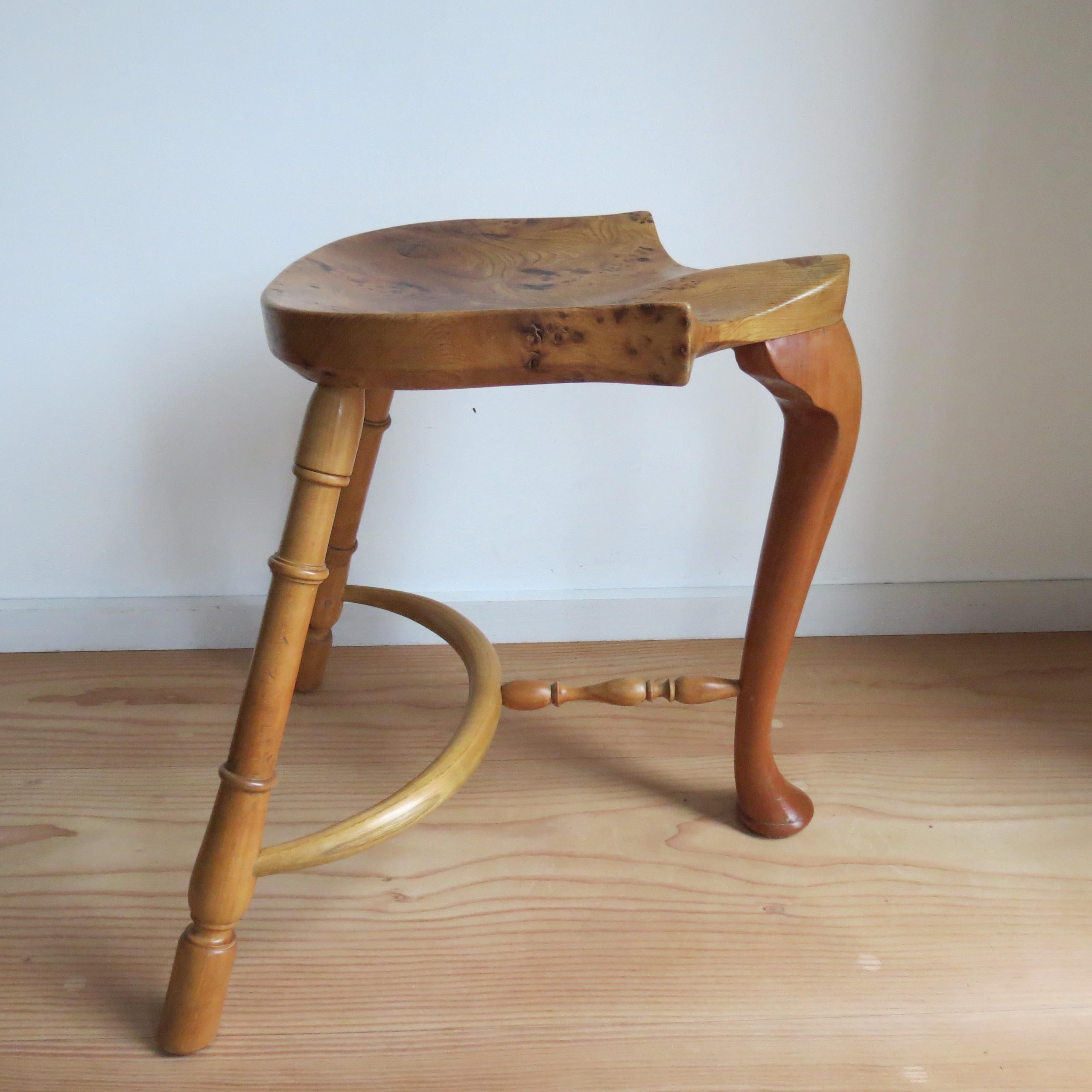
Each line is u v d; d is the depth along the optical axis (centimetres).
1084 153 91
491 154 89
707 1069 56
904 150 90
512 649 106
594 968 64
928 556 107
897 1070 56
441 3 84
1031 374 99
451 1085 55
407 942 66
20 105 85
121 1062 57
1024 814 79
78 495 99
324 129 87
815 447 63
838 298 59
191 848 74
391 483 100
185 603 104
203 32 84
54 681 98
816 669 101
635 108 88
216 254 91
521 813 79
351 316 50
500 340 49
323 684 98
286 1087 55
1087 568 108
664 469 101
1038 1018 60
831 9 85
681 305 46
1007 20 86
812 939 66
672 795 81
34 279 90
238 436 98
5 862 72
